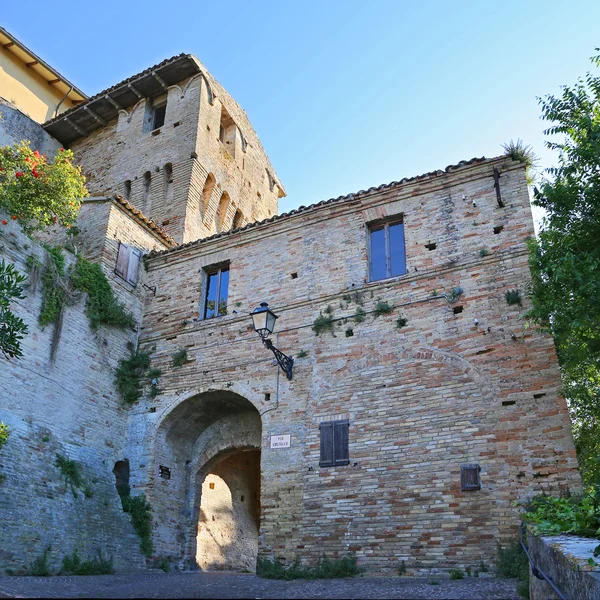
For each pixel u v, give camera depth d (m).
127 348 19.05
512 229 15.48
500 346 14.20
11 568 12.12
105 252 19.31
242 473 23.27
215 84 31.38
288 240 18.56
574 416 13.25
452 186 16.80
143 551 15.98
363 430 14.82
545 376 13.41
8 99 31.05
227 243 19.66
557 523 7.34
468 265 15.53
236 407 18.25
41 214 18.00
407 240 16.70
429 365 14.80
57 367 16.31
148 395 18.33
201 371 17.92
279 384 16.50
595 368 12.36
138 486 17.03
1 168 18.17
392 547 13.34
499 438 13.28
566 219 11.74
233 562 20.97
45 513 13.62
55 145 32.22
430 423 14.16
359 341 15.97
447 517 13.07
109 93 30.67
